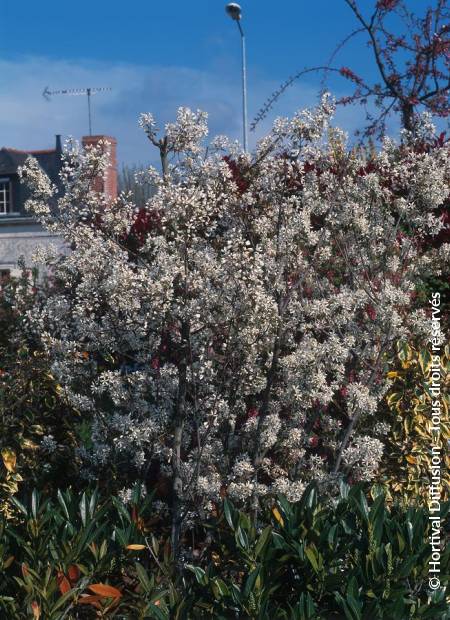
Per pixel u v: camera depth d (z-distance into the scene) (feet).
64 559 11.95
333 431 17.71
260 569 11.35
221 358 15.87
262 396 17.75
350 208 19.22
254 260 14.71
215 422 16.14
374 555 11.62
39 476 18.80
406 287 19.54
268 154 18.85
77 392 17.93
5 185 89.40
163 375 16.19
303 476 16.63
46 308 16.67
